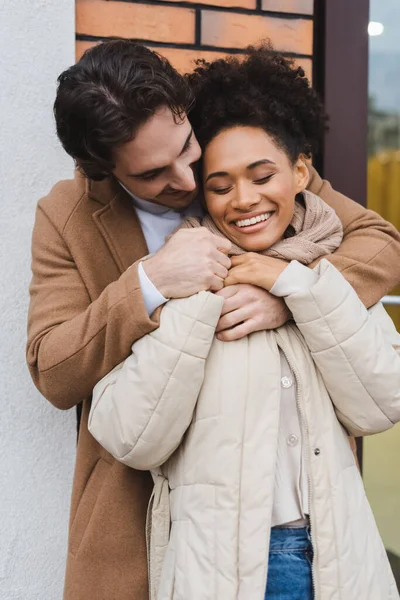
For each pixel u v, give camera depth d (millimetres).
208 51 1637
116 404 1070
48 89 1484
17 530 1512
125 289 1100
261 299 1118
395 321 1887
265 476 1046
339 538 1054
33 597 1522
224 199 1149
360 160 1785
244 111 1125
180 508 1083
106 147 1100
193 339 1046
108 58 1083
